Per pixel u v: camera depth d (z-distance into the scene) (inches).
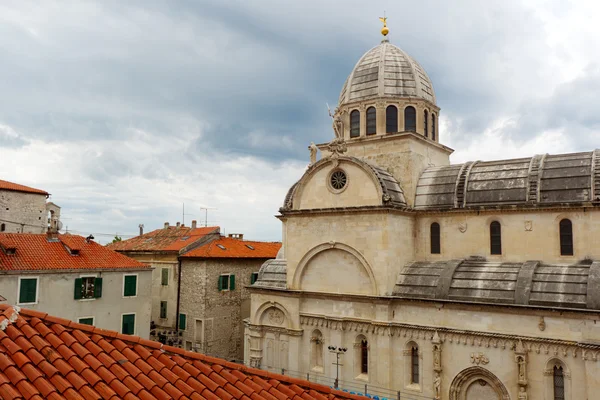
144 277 1941.4
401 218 1514.5
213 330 2202.3
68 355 482.9
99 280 1803.6
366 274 1499.8
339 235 1555.1
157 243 2561.5
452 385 1291.8
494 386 1235.9
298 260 1648.6
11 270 1590.8
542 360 1173.1
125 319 1868.8
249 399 521.7
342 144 1600.6
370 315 1466.5
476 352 1266.0
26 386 413.7
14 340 485.1
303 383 605.6
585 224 1273.4
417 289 1401.3
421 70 1894.7
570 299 1152.2
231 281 2316.7
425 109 1809.8
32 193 2576.3
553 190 1333.7
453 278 1362.0
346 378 1487.5
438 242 1530.5
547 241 1326.3
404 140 1644.9
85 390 434.0
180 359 557.0
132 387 465.4
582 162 1343.5
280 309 1673.2
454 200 1501.0
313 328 1588.3
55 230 1916.8
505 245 1395.2
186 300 2256.4
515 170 1453.0
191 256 2228.1
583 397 1111.6
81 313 1748.3
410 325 1375.5
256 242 2659.9
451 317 1320.1
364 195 1521.9
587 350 1099.3
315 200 1642.5
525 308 1191.6
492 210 1411.2
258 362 1718.8
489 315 1259.2
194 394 489.1
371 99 1771.7
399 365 1393.9
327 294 1556.3
